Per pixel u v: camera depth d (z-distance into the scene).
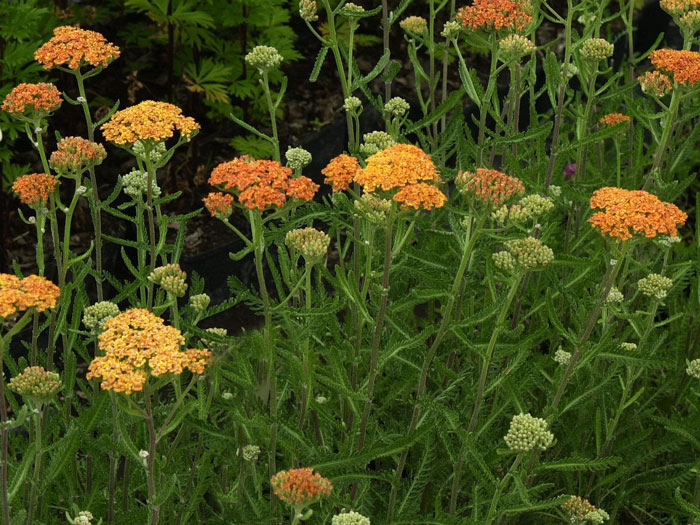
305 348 2.57
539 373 3.41
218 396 2.73
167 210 6.25
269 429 2.62
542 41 8.52
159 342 2.05
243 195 2.30
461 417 2.83
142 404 2.83
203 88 6.16
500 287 3.57
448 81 7.97
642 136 4.21
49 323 2.91
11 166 5.34
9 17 4.93
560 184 3.88
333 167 2.63
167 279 2.56
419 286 3.48
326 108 7.57
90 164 2.94
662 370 4.22
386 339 3.42
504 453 2.52
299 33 8.33
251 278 5.50
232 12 6.39
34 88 2.92
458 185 2.55
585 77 4.04
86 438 2.59
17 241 5.83
